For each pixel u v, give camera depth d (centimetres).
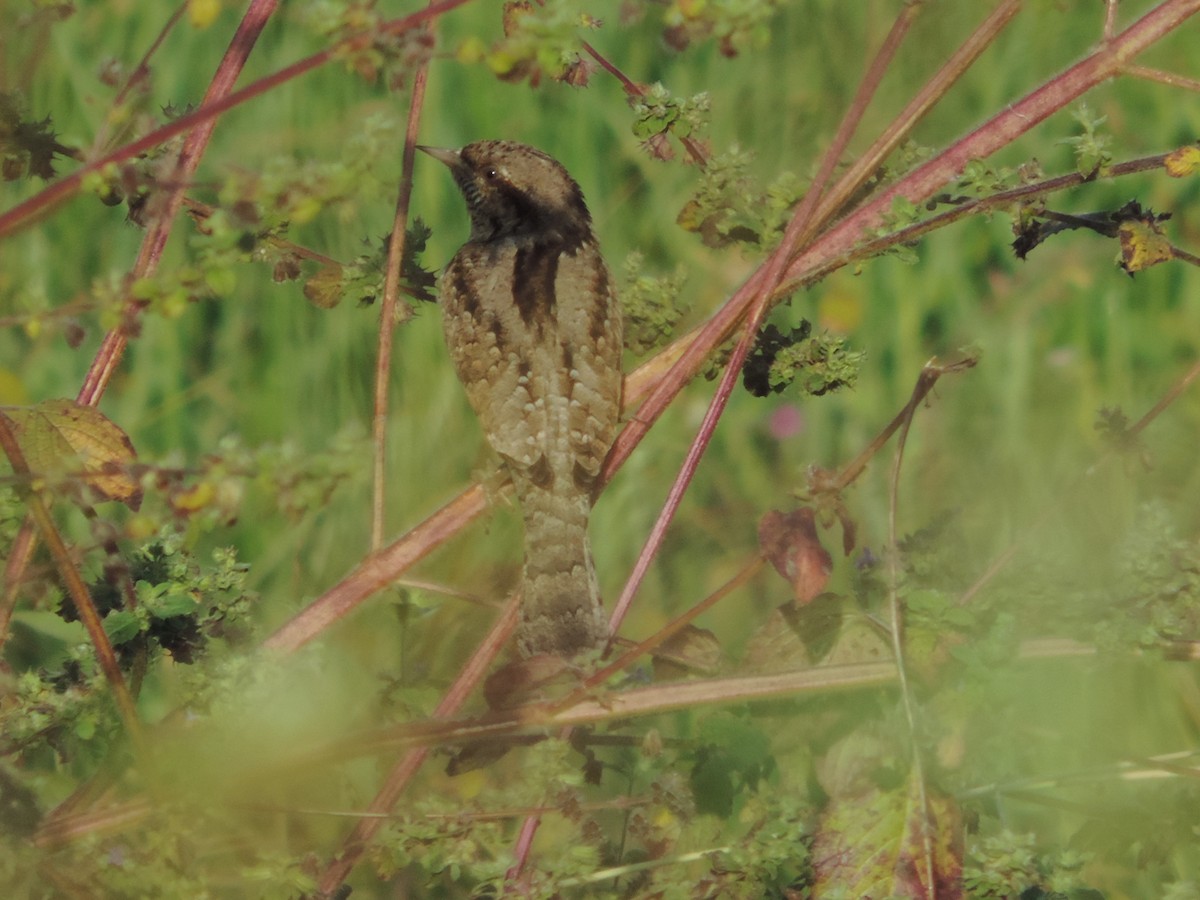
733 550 1116
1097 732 657
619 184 1319
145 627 536
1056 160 1363
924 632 541
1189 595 554
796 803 558
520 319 783
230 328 1187
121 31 1327
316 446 1137
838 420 1205
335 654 620
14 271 1173
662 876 561
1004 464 1120
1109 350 1247
